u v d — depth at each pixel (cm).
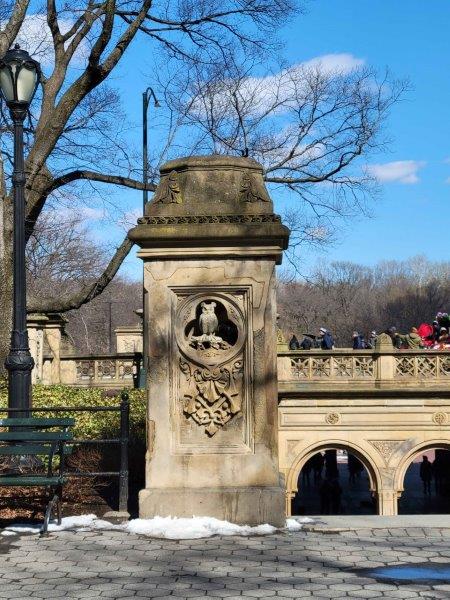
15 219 1061
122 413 769
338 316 9438
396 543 669
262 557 632
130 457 922
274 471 728
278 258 747
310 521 740
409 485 3941
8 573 598
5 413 1130
